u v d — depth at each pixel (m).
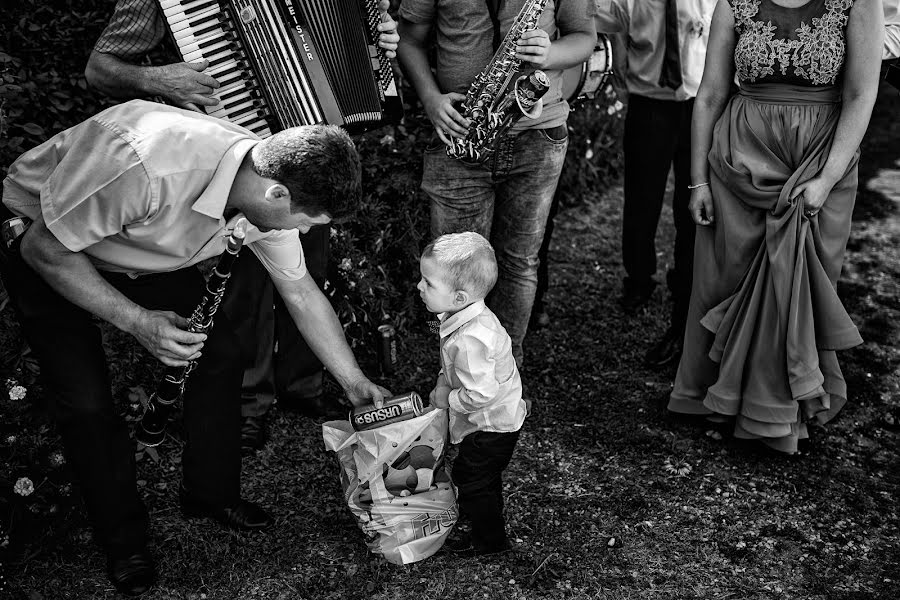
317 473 3.08
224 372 2.56
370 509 2.63
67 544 2.71
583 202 5.57
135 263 2.28
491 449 2.54
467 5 3.05
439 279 2.45
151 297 2.43
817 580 2.63
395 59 3.77
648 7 3.77
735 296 3.08
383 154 3.88
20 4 3.26
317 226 3.12
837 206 2.97
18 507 2.74
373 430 2.57
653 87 3.87
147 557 2.58
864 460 3.23
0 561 2.62
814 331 3.02
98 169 2.07
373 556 2.70
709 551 2.75
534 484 3.06
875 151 6.84
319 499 2.96
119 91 2.75
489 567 2.67
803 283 2.96
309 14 2.82
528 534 2.81
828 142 2.89
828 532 2.84
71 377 2.30
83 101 3.29
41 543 2.70
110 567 2.54
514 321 3.51
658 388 3.69
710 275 3.18
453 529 2.80
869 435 3.39
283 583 2.60
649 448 3.27
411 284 3.96
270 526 2.81
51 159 2.20
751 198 2.98
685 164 3.85
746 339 3.04
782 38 2.84
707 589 2.59
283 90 2.84
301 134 2.09
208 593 2.56
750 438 3.21
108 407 2.37
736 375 3.10
